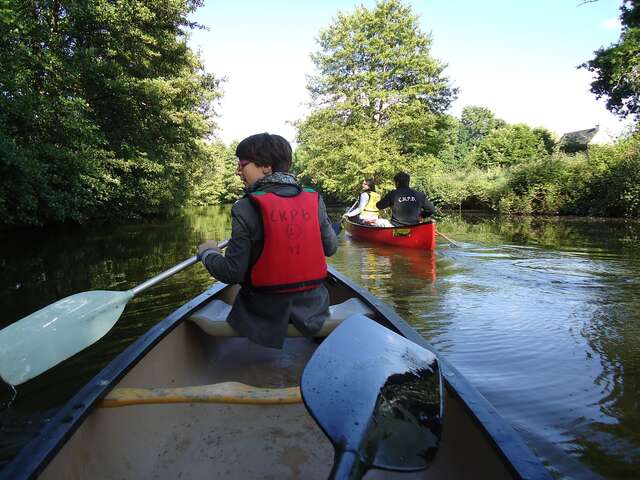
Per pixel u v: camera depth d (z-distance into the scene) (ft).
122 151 39.22
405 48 71.56
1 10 22.63
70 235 33.83
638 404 7.57
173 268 7.41
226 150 140.77
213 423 5.64
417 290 14.98
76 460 4.02
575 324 11.43
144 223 47.47
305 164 84.33
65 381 8.75
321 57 75.61
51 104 27.55
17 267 19.60
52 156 29.04
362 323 4.08
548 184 54.44
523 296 14.12
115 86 33.17
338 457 2.71
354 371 3.47
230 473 4.81
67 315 6.02
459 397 4.23
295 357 8.07
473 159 125.80
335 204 90.48
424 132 73.41
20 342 5.57
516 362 9.21
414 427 3.12
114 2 34.83
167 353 6.42
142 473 4.76
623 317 11.99
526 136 121.39
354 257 21.58
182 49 42.14
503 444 3.43
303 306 6.34
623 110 52.70
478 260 20.52
